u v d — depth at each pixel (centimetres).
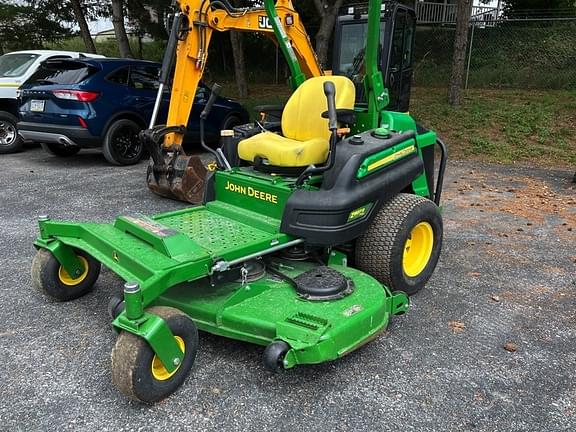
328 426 273
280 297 328
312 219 362
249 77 2144
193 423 275
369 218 390
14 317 384
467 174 874
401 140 422
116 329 280
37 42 2047
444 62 1908
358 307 313
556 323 382
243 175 411
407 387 306
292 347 278
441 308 404
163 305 335
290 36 660
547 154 1009
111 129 866
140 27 2138
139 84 906
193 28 654
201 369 321
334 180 367
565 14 2248
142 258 306
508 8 2359
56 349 343
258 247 344
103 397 296
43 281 389
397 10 625
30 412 283
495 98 1418
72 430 270
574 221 621
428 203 421
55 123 844
